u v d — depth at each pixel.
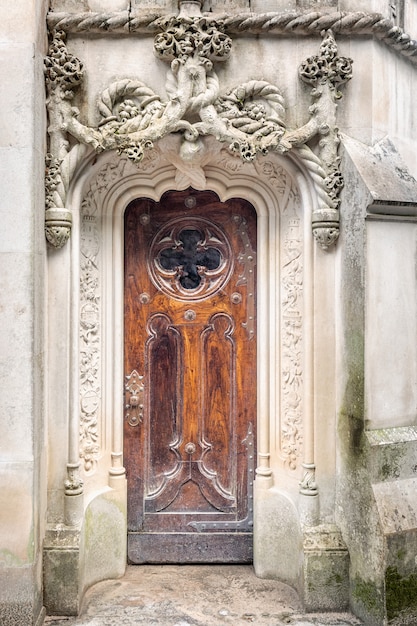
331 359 3.57
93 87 3.44
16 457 3.13
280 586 3.71
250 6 3.49
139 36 3.44
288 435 3.77
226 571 3.90
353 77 3.51
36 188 3.17
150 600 3.54
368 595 3.27
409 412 3.48
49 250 3.45
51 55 3.34
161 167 3.69
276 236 3.82
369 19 3.40
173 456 3.98
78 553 3.37
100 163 3.50
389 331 3.39
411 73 3.91
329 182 3.45
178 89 3.34
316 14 3.39
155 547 3.96
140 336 3.94
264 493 3.83
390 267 3.40
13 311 3.12
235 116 3.41
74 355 3.49
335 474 3.58
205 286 3.96
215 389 3.98
